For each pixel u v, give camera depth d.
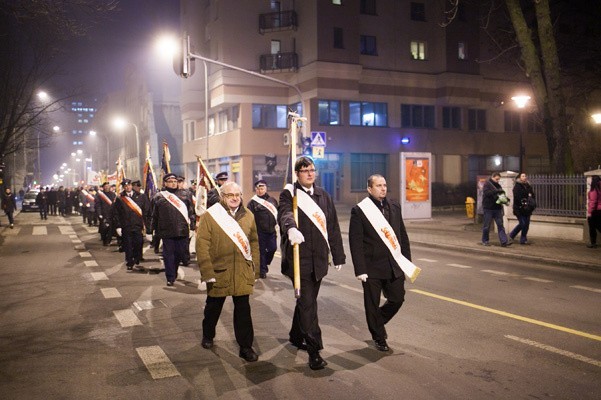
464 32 40.88
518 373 5.33
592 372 5.36
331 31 36.12
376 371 5.41
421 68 40.62
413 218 23.91
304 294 5.58
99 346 6.41
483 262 12.90
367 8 39.03
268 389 4.98
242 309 5.84
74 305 8.66
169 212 10.23
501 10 28.86
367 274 5.84
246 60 38.28
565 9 30.52
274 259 13.88
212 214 5.84
